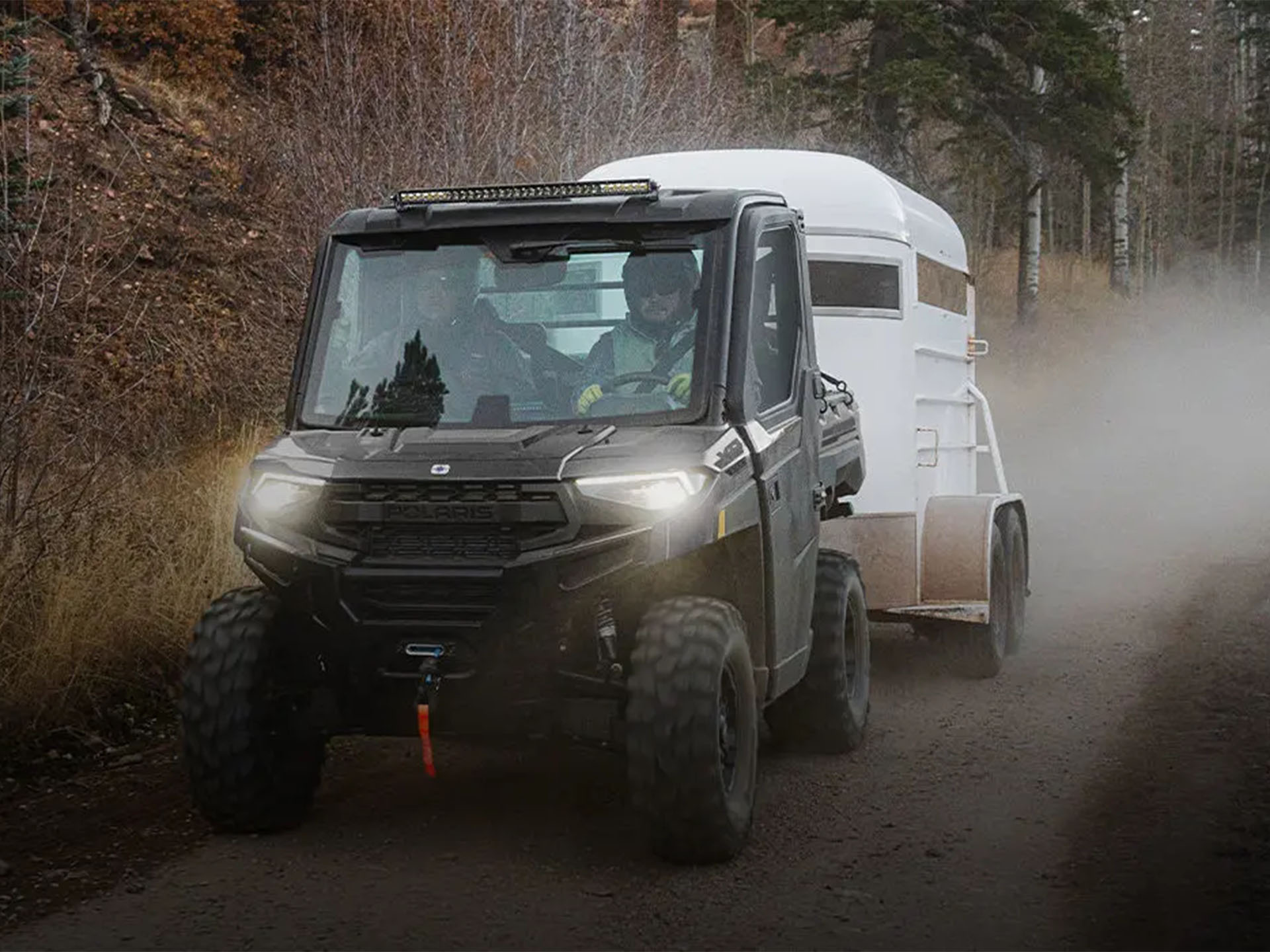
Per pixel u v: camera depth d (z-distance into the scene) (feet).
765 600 20.90
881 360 31.32
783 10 95.09
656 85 59.67
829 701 24.77
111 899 17.99
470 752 25.63
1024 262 126.31
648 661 18.81
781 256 23.20
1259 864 18.49
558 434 19.77
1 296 31.86
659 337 20.70
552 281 21.02
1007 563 33.68
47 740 25.39
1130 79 214.48
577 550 18.54
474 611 18.79
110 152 55.21
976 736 26.48
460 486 18.88
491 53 52.75
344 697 20.39
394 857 19.62
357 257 21.75
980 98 101.91
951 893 17.94
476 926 16.97
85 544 29.53
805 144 88.28
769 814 21.61
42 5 61.93
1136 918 16.80
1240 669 30.91
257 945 16.39
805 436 23.13
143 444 38.73
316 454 19.84
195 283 50.37
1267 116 234.17
